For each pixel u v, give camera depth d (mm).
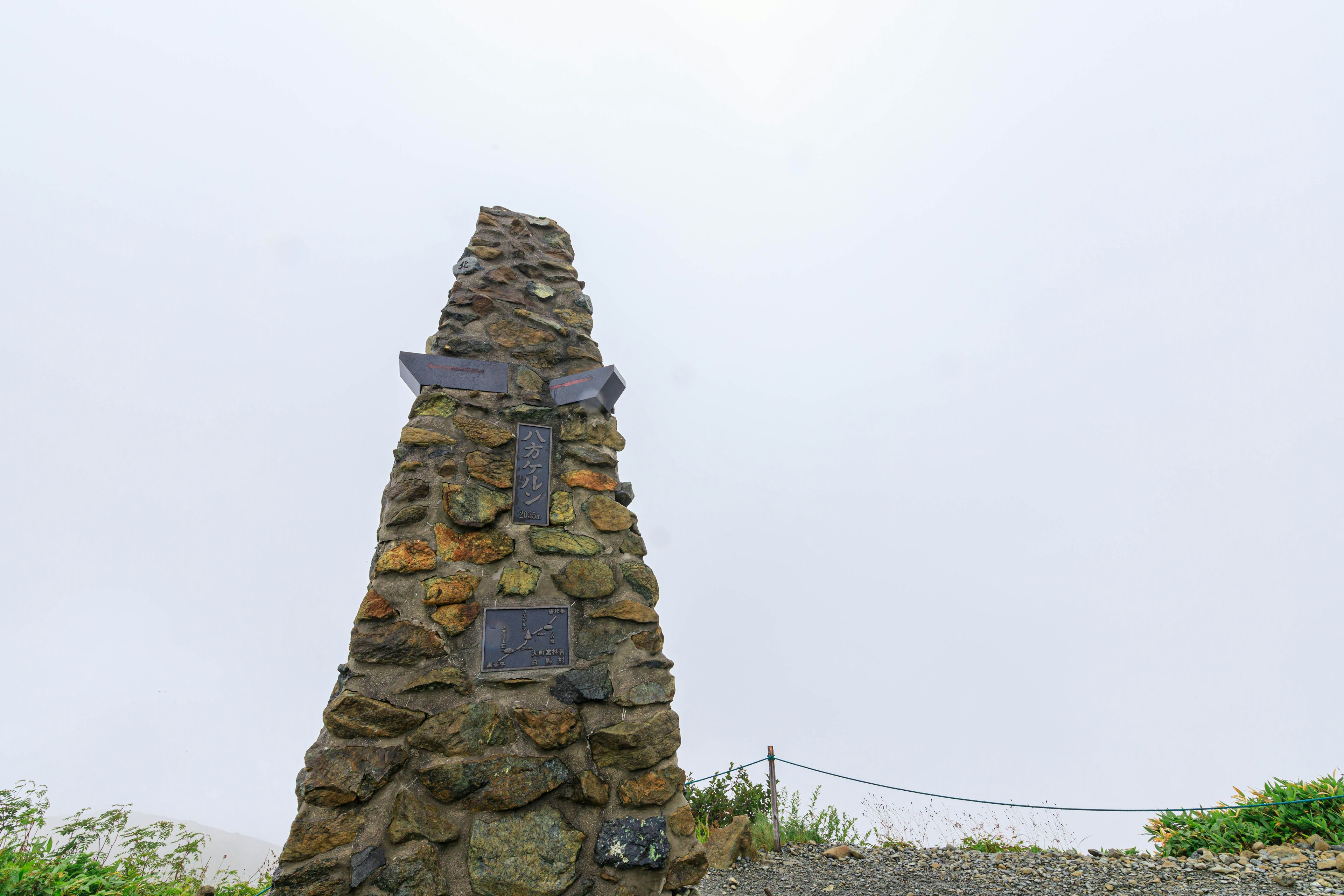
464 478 3891
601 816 3271
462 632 3477
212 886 4906
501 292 4793
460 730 3232
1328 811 5793
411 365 4137
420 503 3725
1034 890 4914
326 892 2709
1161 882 4996
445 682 3312
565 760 3344
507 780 3182
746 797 7316
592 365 4766
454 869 2930
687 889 3240
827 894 4922
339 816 2877
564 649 3641
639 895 3127
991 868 5566
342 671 3314
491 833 3049
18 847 4285
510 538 3832
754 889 5078
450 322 4520
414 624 3404
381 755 3047
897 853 6234
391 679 3238
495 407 4230
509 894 2939
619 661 3709
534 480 4078
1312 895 4508
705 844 6148
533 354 4605
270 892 2680
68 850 4547
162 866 4973
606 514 4164
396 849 2871
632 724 3539
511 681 3434
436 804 3033
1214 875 5102
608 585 3914
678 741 3592
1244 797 6520
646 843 3242
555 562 3865
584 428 4398
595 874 3119
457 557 3650
